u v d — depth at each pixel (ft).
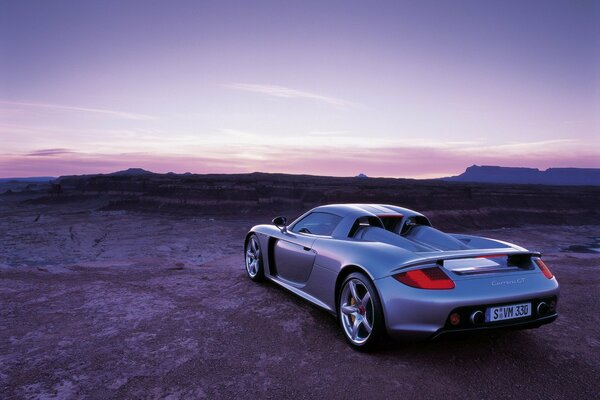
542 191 583.99
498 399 8.23
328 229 13.62
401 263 9.92
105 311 13.26
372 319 10.13
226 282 17.51
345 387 8.60
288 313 13.35
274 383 8.73
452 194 488.85
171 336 11.25
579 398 8.34
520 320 9.82
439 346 10.82
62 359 9.68
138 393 8.23
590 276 20.31
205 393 8.29
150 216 401.49
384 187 503.61
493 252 10.22
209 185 474.90
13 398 7.93
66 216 394.73
